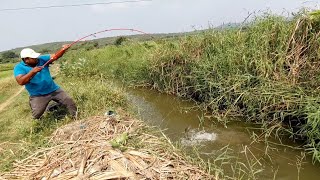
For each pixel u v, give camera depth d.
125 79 11.67
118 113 6.34
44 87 6.27
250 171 4.76
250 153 5.37
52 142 5.04
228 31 8.35
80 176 3.62
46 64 6.16
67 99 6.45
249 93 6.48
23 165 4.33
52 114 6.72
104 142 4.37
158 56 9.79
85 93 7.75
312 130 5.08
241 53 7.23
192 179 3.80
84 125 5.41
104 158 3.92
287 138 5.82
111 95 7.64
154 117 7.48
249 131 6.24
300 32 6.47
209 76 7.81
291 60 6.49
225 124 6.62
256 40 7.11
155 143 4.62
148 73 10.45
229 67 7.39
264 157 5.22
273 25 6.92
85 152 4.09
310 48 6.31
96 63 14.39
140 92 10.14
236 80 6.97
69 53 18.05
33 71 5.84
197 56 8.70
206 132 6.36
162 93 9.74
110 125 5.27
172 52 9.37
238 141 5.85
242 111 6.97
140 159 3.93
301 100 5.55
